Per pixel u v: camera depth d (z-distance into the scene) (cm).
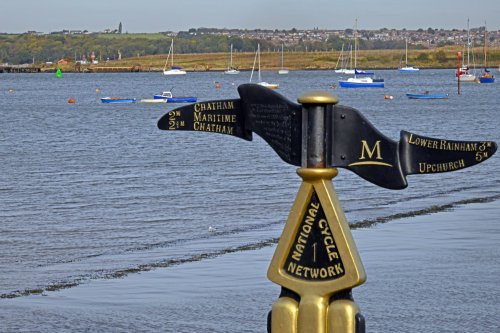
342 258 888
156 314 2664
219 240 4006
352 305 887
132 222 4603
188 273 3244
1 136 11144
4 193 5828
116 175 6825
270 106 934
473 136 11006
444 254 3394
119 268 3409
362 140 900
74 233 4291
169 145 9369
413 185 5828
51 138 10781
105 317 2650
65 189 5994
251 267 3322
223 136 10256
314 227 902
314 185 902
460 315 2555
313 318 891
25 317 2678
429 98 19988
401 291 2812
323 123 904
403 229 4062
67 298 2916
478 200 5122
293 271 906
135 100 19775
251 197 5481
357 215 4622
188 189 5903
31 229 4422
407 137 892
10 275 3328
